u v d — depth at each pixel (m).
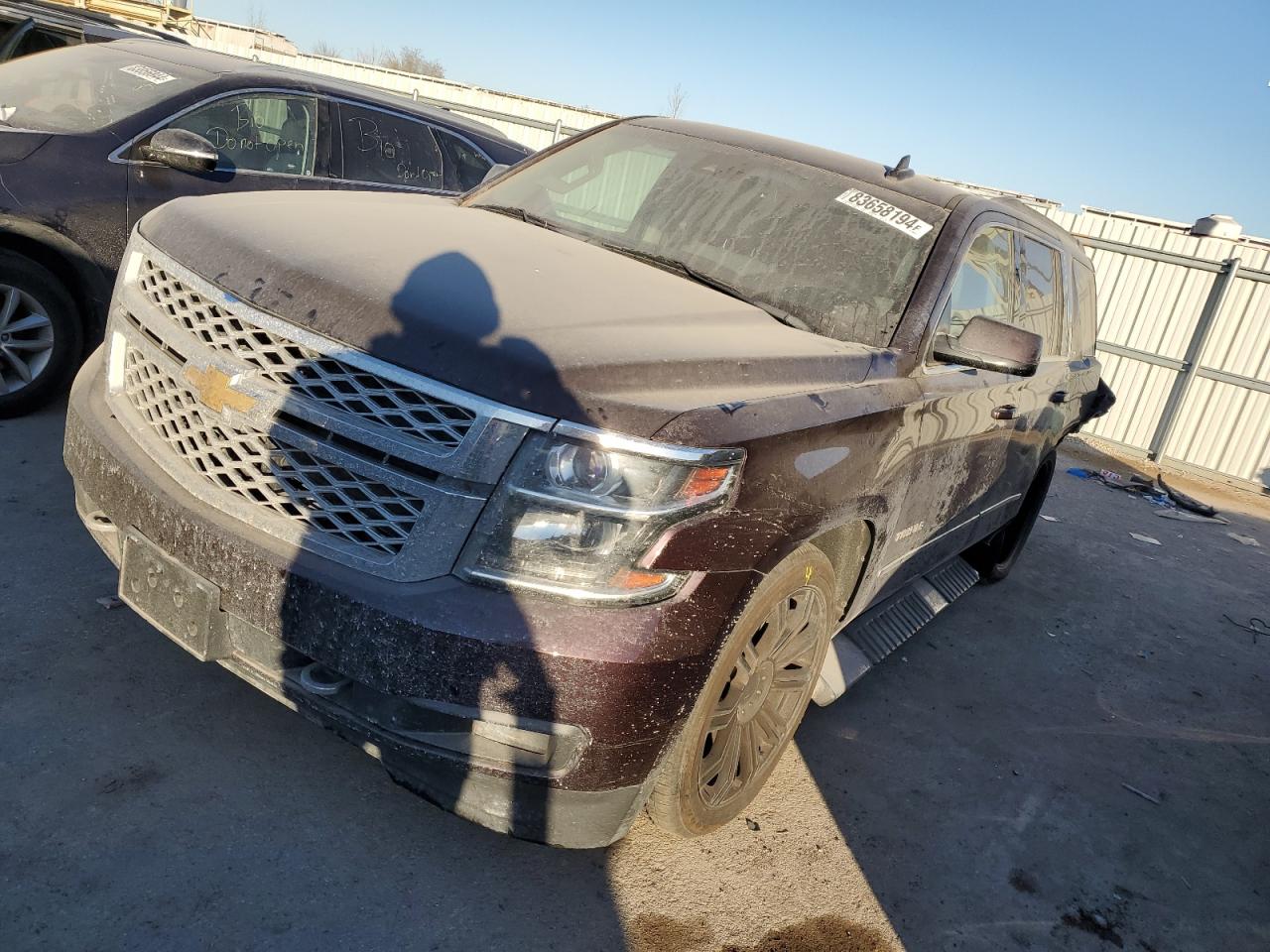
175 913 2.03
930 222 3.35
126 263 2.56
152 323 2.33
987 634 4.94
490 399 1.93
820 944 2.45
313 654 2.01
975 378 3.41
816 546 2.58
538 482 1.93
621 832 2.22
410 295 2.12
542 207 3.53
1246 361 11.60
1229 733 4.41
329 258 2.26
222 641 2.16
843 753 3.41
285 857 2.25
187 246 2.37
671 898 2.46
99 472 2.35
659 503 1.97
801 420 2.30
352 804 2.48
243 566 2.06
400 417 1.98
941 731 3.77
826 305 3.05
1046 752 3.81
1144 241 12.16
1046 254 4.39
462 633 1.91
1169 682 4.88
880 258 3.20
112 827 2.22
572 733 1.99
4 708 2.52
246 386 2.11
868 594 3.18
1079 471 10.25
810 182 3.49
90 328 4.60
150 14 12.46
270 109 5.21
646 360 2.14
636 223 3.38
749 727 2.62
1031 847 3.13
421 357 1.97
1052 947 2.68
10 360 4.34
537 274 2.54
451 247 2.58
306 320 2.07
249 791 2.43
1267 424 11.54
